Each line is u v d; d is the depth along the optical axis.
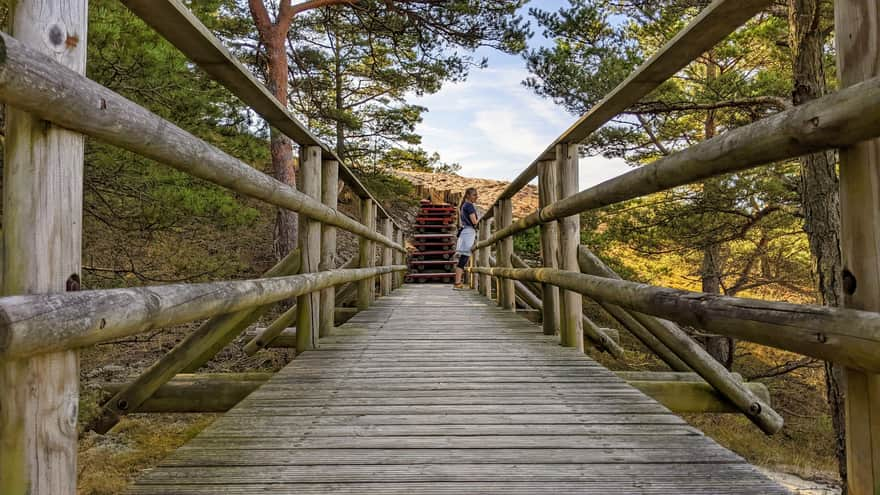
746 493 1.40
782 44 6.69
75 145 1.01
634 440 1.79
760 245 10.05
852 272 1.01
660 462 1.60
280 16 9.67
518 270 4.66
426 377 2.67
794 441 8.60
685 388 2.94
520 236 12.49
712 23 1.62
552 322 3.99
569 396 2.34
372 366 2.93
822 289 5.96
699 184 9.07
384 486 1.43
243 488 1.40
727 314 1.31
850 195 1.01
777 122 1.14
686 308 1.52
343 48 13.63
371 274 5.14
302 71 12.77
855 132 0.94
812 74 5.64
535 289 6.87
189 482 1.44
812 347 1.02
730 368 10.20
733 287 10.91
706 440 1.80
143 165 5.50
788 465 7.66
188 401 3.08
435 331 4.19
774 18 7.66
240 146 7.52
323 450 1.69
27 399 0.92
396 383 2.55
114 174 5.40
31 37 0.96
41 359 0.94
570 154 3.27
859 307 0.99
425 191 18.19
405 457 1.63
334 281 3.55
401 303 6.72
